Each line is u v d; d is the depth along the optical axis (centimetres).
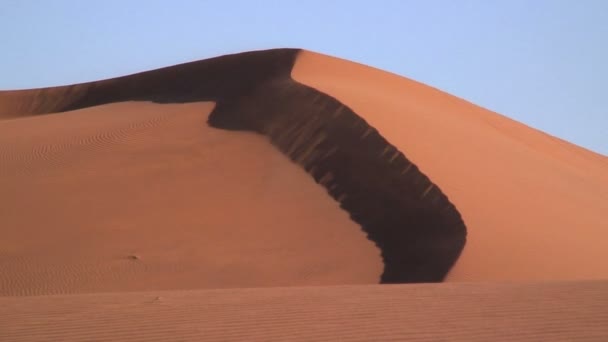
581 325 2180
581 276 4597
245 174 6159
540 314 2330
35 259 5306
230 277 4959
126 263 5197
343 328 2181
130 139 6931
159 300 2739
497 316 2317
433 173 5491
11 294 4944
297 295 2808
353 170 5797
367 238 5222
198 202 5859
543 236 5047
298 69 8206
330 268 4956
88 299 2853
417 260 4822
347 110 6350
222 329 2191
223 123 7144
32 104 10494
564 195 6253
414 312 2391
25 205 6022
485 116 9506
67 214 5856
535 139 9400
